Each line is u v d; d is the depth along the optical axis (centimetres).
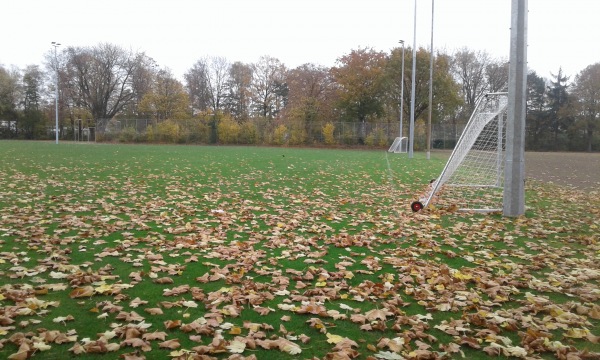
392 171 1956
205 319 390
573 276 543
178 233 716
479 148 1330
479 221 885
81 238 666
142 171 1689
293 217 870
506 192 944
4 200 977
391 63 4978
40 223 755
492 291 474
